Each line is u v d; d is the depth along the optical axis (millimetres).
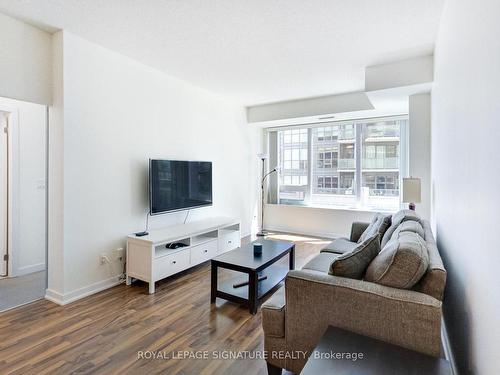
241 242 5238
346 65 3592
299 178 6055
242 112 5598
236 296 2742
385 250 1752
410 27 2689
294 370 1732
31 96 2666
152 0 2281
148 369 1879
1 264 3461
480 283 1203
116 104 3242
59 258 2803
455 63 1787
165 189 3705
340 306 1602
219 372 1864
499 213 947
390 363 1275
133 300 2865
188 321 2477
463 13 1552
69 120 2793
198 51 3197
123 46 3076
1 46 2471
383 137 5199
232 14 2473
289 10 2416
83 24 2639
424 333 1417
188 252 3523
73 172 2838
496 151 976
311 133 5891
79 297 2896
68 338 2207
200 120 4516
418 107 3775
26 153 3562
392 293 1507
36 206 3660
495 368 991
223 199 5113
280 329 1767
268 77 4023
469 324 1412
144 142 3588
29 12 2447
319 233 5688
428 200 3762
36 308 2680
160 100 3801
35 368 1876
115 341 2178
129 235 3295
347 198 5562
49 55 2787
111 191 3205
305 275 1719
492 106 1020
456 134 1741
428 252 1787
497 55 962
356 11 2430
